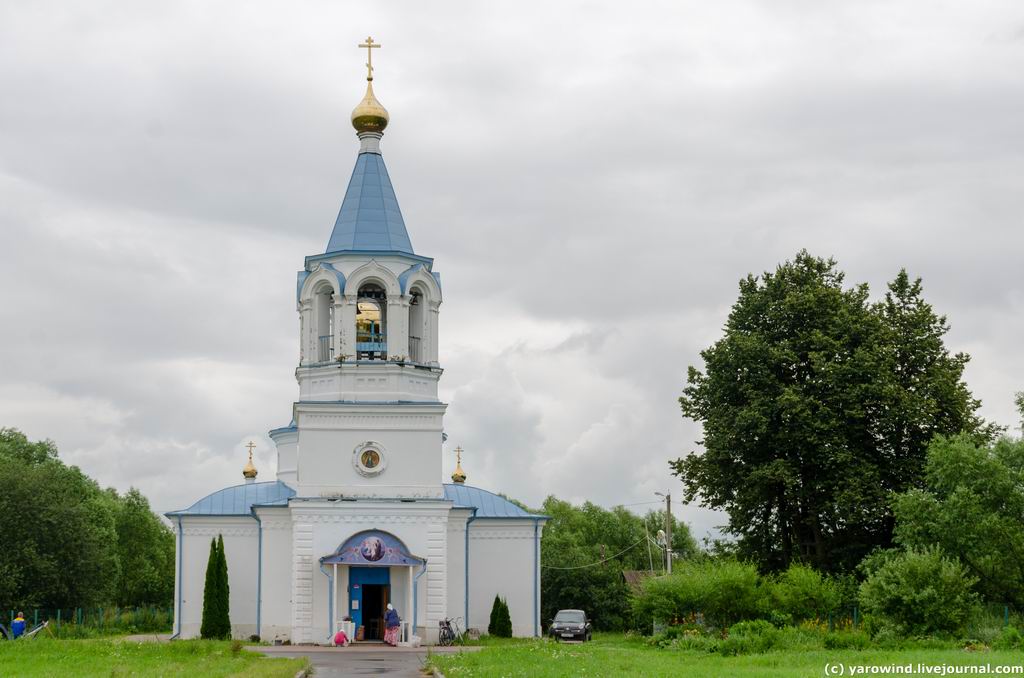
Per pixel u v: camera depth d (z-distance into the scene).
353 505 59.28
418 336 62.50
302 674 38.25
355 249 61.53
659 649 48.56
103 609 86.19
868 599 46.91
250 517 62.78
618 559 117.06
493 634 63.06
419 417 60.62
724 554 64.31
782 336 62.97
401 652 52.56
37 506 74.44
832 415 59.09
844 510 58.00
